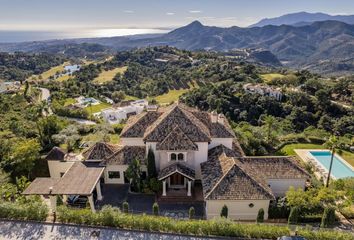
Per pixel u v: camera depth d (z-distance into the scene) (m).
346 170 47.28
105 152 40.41
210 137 39.53
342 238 25.94
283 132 72.75
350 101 112.44
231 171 33.59
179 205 35.56
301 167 38.28
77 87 154.50
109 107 109.56
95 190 37.88
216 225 27.58
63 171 41.59
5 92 133.12
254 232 27.06
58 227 28.28
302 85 125.44
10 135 55.25
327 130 87.38
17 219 29.31
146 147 39.31
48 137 51.91
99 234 27.38
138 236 27.25
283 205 32.72
